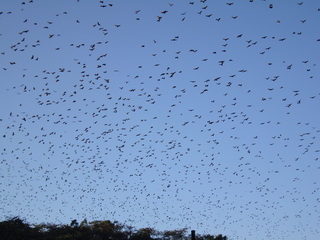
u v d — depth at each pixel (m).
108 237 72.06
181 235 82.50
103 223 74.81
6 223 63.50
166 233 81.94
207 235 84.81
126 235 75.50
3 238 59.88
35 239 63.44
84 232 69.62
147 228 80.38
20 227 65.12
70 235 66.25
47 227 68.75
